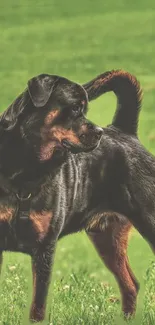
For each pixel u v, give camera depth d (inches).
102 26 1836.9
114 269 388.2
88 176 361.1
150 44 1665.8
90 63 1553.9
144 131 1064.8
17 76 1482.5
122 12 1969.7
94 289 381.4
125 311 381.4
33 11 2023.9
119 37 1734.7
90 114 1135.6
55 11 2012.8
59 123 336.8
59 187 344.2
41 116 336.5
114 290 420.8
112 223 383.9
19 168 336.5
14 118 337.1
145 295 374.3
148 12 1948.8
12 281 403.2
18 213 338.3
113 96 1212.5
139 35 1738.4
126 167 369.7
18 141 337.1
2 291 393.4
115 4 2044.8
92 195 364.2
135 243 627.2
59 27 1857.8
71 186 352.2
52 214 342.0
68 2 2080.5
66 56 1611.7
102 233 386.0
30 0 2119.8
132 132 383.2
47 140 337.7
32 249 346.0
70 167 352.8
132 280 387.5
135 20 1872.5
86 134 336.2
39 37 1774.1
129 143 376.5
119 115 383.9
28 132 336.8
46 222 341.4
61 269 533.6
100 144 367.6
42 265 345.7
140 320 361.1
